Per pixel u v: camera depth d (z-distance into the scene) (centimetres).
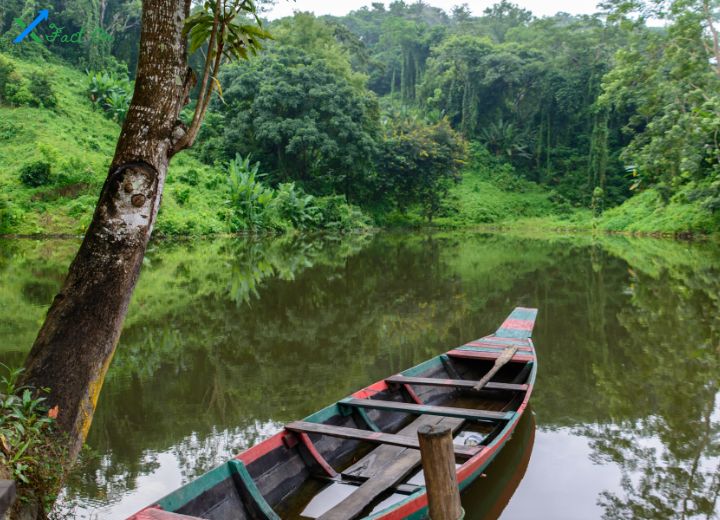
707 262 1717
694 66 2238
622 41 4497
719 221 2588
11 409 291
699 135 2295
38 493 286
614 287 1302
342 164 3428
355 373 702
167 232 2423
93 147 2938
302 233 3050
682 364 727
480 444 414
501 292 1258
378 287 1314
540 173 4750
